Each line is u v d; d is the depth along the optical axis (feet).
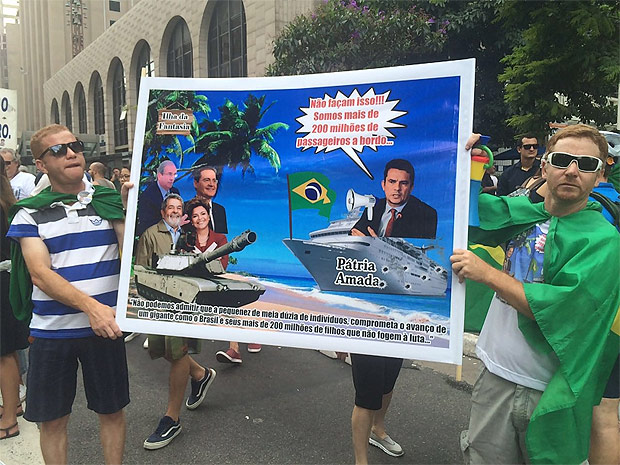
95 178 20.63
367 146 6.57
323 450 9.61
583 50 15.85
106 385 7.49
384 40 23.09
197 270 7.22
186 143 7.36
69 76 84.53
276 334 6.91
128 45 60.29
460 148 6.11
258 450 9.61
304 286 6.81
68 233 7.22
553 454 5.36
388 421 10.72
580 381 5.14
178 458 9.36
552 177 5.46
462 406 11.44
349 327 6.60
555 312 5.13
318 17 24.34
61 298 6.82
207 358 15.02
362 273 6.55
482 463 6.15
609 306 5.13
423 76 6.31
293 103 6.95
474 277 5.61
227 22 41.86
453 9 24.62
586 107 18.25
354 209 6.61
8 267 9.56
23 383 11.76
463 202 6.03
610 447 6.63
